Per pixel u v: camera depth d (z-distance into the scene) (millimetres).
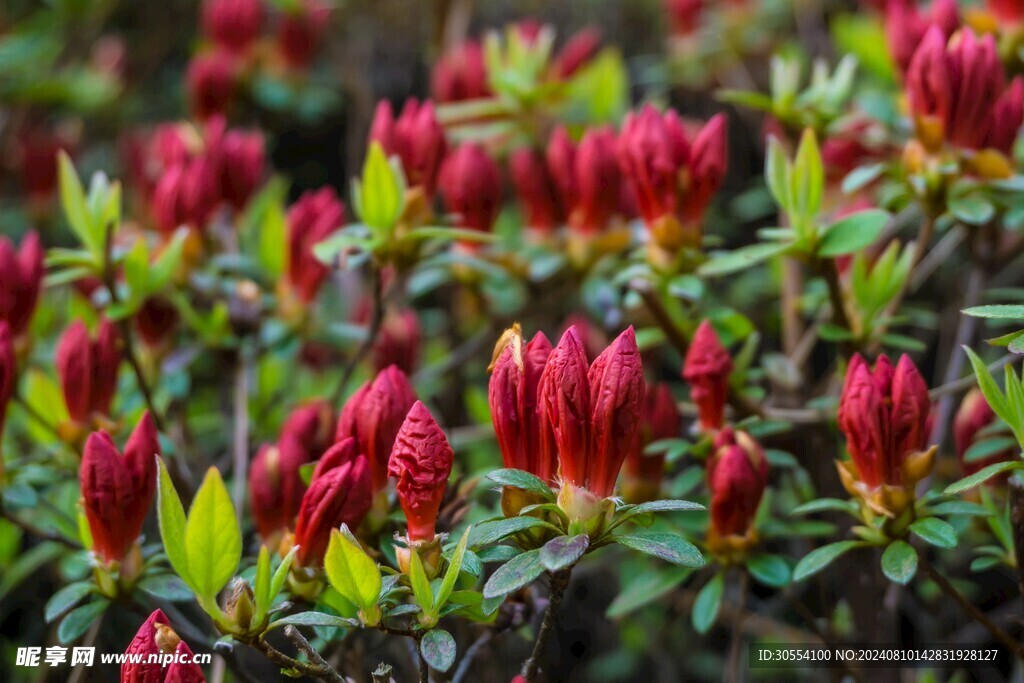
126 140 1088
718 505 603
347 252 653
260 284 744
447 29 1083
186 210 705
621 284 704
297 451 583
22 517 735
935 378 929
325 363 848
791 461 631
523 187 725
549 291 755
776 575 604
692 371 618
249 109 1079
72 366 634
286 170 1379
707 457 618
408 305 1074
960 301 912
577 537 511
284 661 534
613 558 820
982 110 624
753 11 1086
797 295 755
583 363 519
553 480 528
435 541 533
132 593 580
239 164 728
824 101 703
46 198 1030
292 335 705
